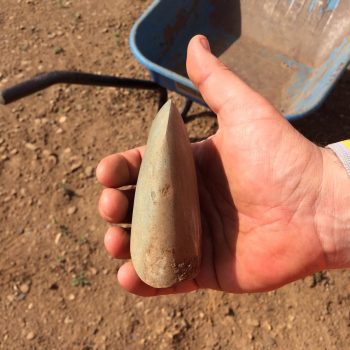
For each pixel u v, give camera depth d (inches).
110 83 14.2
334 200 9.0
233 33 19.0
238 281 9.8
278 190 9.2
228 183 9.8
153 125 8.4
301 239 9.2
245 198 9.6
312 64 17.8
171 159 7.7
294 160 9.2
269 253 9.5
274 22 18.3
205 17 18.8
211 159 10.2
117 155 10.2
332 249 9.3
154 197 7.7
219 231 10.0
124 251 10.0
